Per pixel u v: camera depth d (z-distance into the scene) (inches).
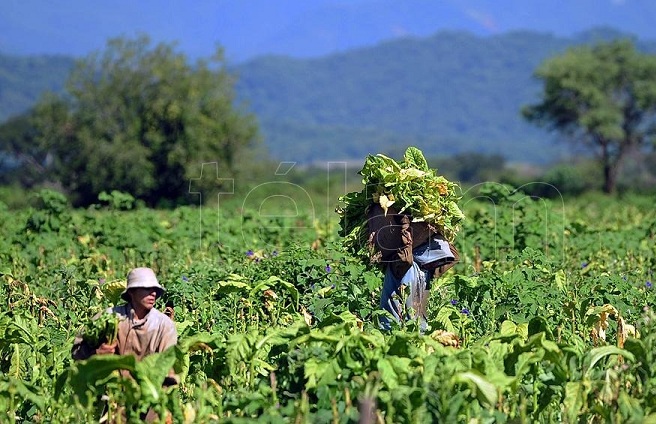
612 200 5669.3
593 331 1015.6
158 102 5620.1
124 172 5610.2
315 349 799.7
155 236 1905.8
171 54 5797.2
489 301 1100.5
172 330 852.6
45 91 5915.4
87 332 824.9
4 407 797.2
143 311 845.2
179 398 821.9
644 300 1181.7
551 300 1092.5
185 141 5590.6
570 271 1541.6
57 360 918.4
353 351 800.3
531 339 805.9
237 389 819.4
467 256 1672.0
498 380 762.2
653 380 788.0
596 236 1865.2
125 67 5802.2
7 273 1282.0
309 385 775.1
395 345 804.6
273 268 1311.5
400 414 733.3
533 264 1314.0
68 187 5782.5
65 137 5812.0
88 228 1953.7
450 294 1173.1
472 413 759.1
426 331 976.9
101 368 767.7
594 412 782.5
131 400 770.2
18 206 5246.1
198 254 1744.6
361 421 693.9
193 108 5659.5
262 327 1066.7
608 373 772.0
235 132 5762.8
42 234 1825.8
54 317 1099.9
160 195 5708.7
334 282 1200.2
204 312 1090.1
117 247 1736.0
